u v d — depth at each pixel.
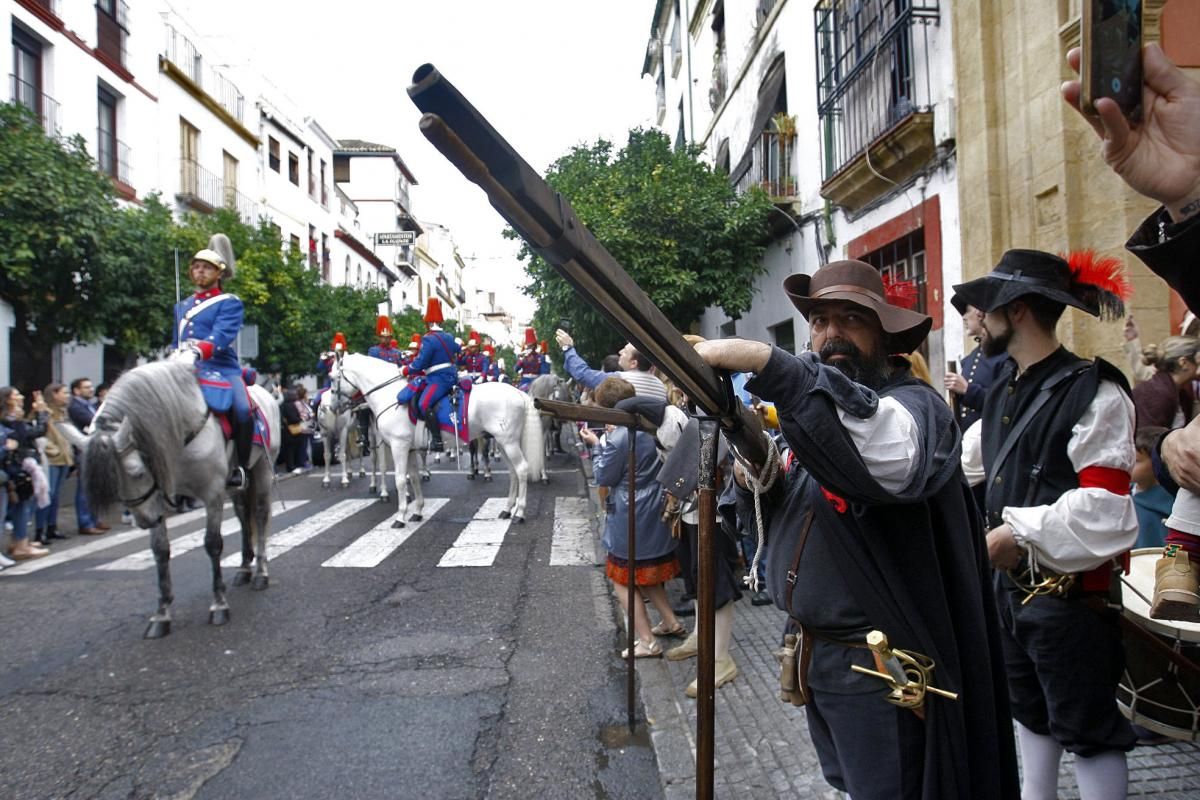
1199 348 3.46
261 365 17.36
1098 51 1.16
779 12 11.35
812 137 10.11
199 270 5.63
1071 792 2.79
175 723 3.72
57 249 9.63
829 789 2.89
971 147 6.20
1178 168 1.19
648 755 3.36
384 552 7.42
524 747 3.45
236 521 9.40
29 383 13.19
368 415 12.78
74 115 14.98
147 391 4.70
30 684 4.22
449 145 0.75
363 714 3.80
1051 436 2.19
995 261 5.97
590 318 12.35
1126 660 2.57
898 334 1.84
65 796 3.08
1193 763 2.90
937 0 6.86
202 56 21.14
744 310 10.93
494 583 6.26
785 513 1.88
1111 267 2.31
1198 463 1.83
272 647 4.78
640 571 4.46
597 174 11.69
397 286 45.69
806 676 1.80
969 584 1.67
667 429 3.83
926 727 1.60
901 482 1.43
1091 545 2.05
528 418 9.34
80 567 7.02
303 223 29.09
